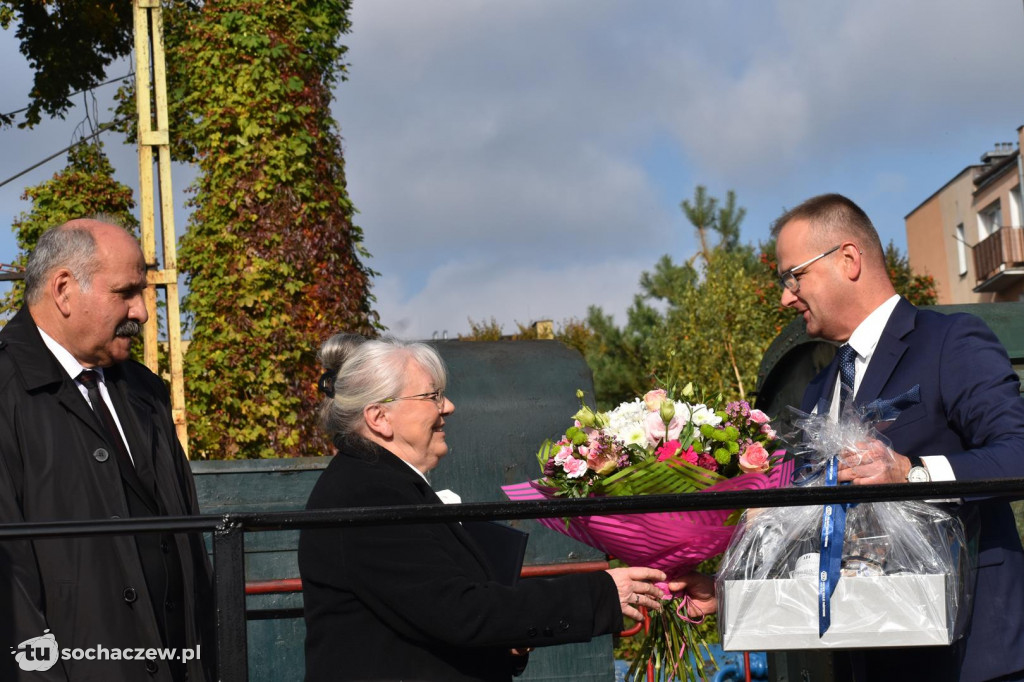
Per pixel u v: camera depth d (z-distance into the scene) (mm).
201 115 9336
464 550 2223
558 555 4066
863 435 2297
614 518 2434
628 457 2555
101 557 2537
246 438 8812
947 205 29297
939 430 2420
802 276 2643
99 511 2564
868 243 2613
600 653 4062
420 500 2195
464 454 4078
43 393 2621
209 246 9109
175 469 2908
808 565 2174
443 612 2031
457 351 4301
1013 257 25078
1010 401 2316
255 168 9219
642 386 17656
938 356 2436
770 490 1764
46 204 10164
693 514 2373
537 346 4383
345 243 9609
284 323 9070
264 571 4012
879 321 2586
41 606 2463
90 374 2789
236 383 8844
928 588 2068
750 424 2629
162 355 8781
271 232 9156
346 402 2326
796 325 3979
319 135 9484
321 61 9688
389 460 2281
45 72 10961
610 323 18703
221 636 1660
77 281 2711
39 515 2506
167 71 9531
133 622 2533
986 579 2326
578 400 4195
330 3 9719
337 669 2111
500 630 2039
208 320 9016
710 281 13461
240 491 4125
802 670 3729
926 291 17484
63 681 2391
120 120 10828
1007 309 4020
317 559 2174
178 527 1681
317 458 4203
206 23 9289
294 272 9227
